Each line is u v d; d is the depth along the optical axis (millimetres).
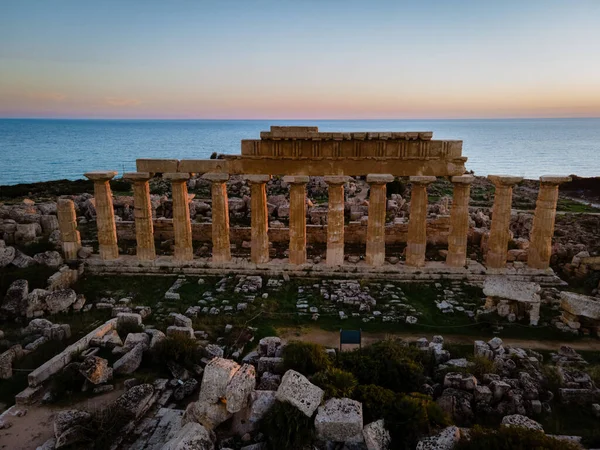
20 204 46750
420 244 30906
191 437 13055
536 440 12625
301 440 13594
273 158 30000
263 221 31469
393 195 54719
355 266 31297
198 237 40219
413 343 22359
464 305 26781
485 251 35500
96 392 17578
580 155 178000
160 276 31281
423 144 29438
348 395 15508
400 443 14078
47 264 30406
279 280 30484
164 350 19656
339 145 29656
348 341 20266
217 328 23516
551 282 30219
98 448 14102
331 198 30703
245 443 14086
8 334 22188
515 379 17641
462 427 15734
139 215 31953
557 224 45562
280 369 18156
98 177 31266
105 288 29312
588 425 16031
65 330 21922
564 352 21234
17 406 16781
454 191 30688
